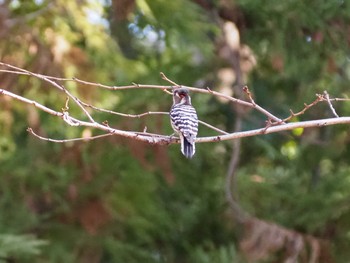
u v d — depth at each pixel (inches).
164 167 540.1
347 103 610.2
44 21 558.9
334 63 595.8
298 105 626.8
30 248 519.8
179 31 590.6
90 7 593.3
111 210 580.1
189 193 652.1
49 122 574.9
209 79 647.8
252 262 574.6
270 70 650.8
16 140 613.9
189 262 644.7
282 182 642.2
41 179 579.5
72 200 579.5
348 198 604.4
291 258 571.5
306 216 603.2
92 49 595.5
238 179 634.8
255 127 651.5
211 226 657.6
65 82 547.8
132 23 640.4
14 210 581.3
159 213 622.2
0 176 579.8
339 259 591.8
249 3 576.4
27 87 543.8
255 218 577.0
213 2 630.5
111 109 544.4
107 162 569.9
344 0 569.3
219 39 635.5
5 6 547.5
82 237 596.4
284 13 575.8
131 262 621.0
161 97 538.9
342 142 629.0
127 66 592.1
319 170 666.8
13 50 543.2
